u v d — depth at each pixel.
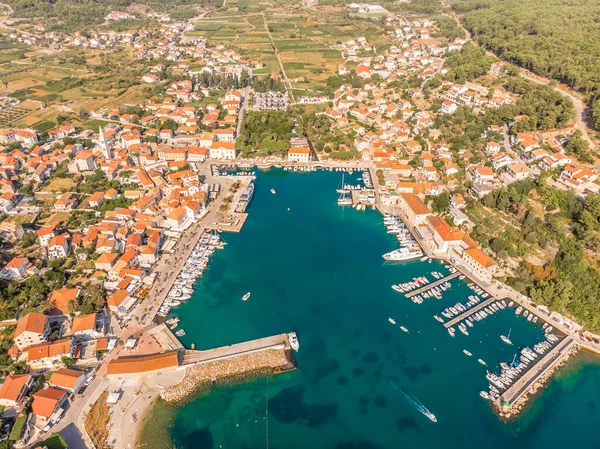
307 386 170.25
